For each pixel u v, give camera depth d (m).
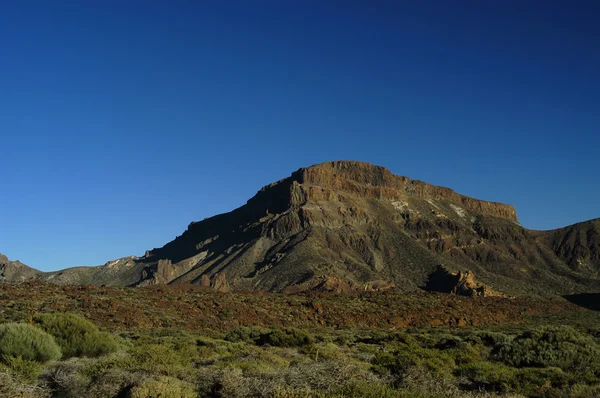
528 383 18.77
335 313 75.69
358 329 65.62
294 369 16.61
